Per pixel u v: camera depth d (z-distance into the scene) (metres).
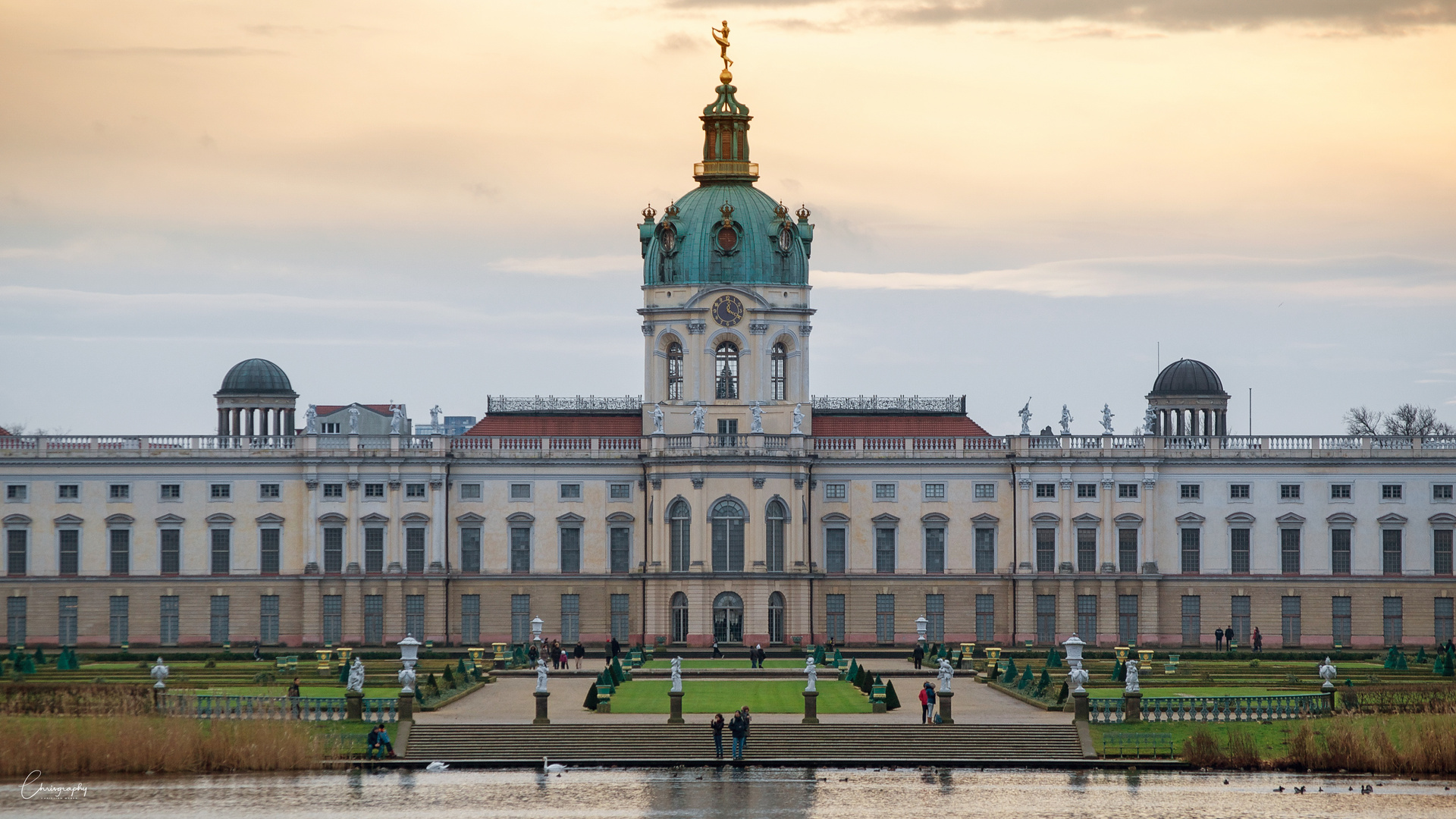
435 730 147.12
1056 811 128.62
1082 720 147.88
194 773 139.25
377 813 127.69
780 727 147.12
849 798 132.25
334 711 152.25
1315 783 137.75
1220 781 138.00
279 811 128.25
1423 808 129.62
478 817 126.75
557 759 143.62
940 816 127.06
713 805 130.12
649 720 150.75
